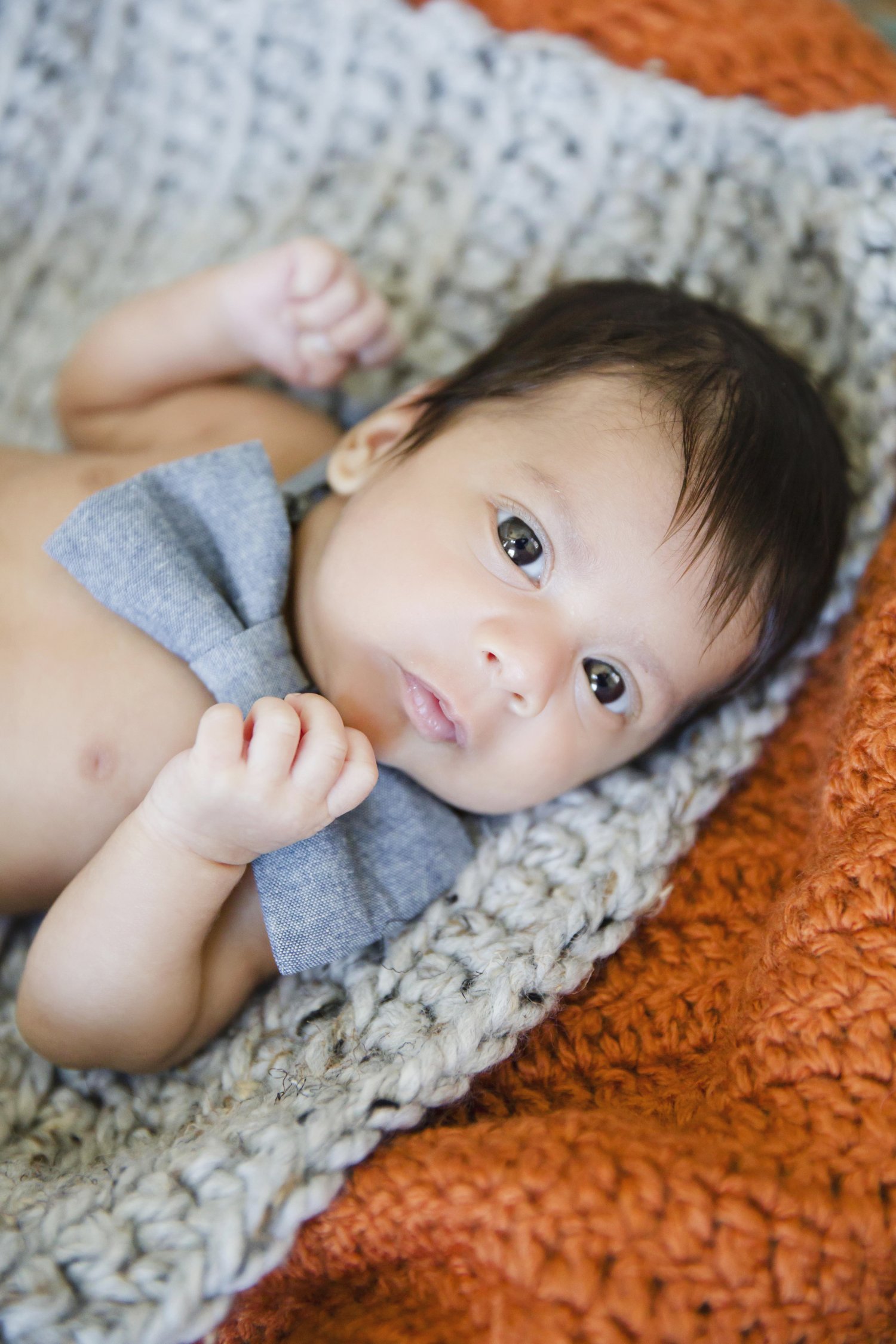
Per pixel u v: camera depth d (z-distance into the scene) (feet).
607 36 4.44
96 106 4.66
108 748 3.27
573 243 4.39
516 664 2.99
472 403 3.47
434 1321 2.51
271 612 3.27
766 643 3.57
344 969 3.17
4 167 4.57
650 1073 3.02
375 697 3.18
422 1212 2.47
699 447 3.27
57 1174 2.94
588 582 3.16
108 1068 3.12
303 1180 2.53
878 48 4.52
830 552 3.60
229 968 3.18
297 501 3.66
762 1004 2.76
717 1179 2.37
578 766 3.38
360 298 4.06
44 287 4.68
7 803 3.23
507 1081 3.01
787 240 4.14
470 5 4.52
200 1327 2.40
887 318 3.76
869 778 2.96
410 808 3.30
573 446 3.26
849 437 3.90
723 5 4.34
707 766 3.56
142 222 4.75
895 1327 2.52
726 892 3.37
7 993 3.47
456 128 4.50
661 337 3.48
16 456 3.82
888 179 3.74
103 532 3.22
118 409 4.37
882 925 2.70
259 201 4.68
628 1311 2.26
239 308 4.11
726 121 4.18
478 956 3.01
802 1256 2.31
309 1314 2.70
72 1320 2.34
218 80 4.66
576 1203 2.36
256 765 2.66
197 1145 2.64
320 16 4.53
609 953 3.17
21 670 3.28
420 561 3.13
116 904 2.85
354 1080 2.74
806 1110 2.56
